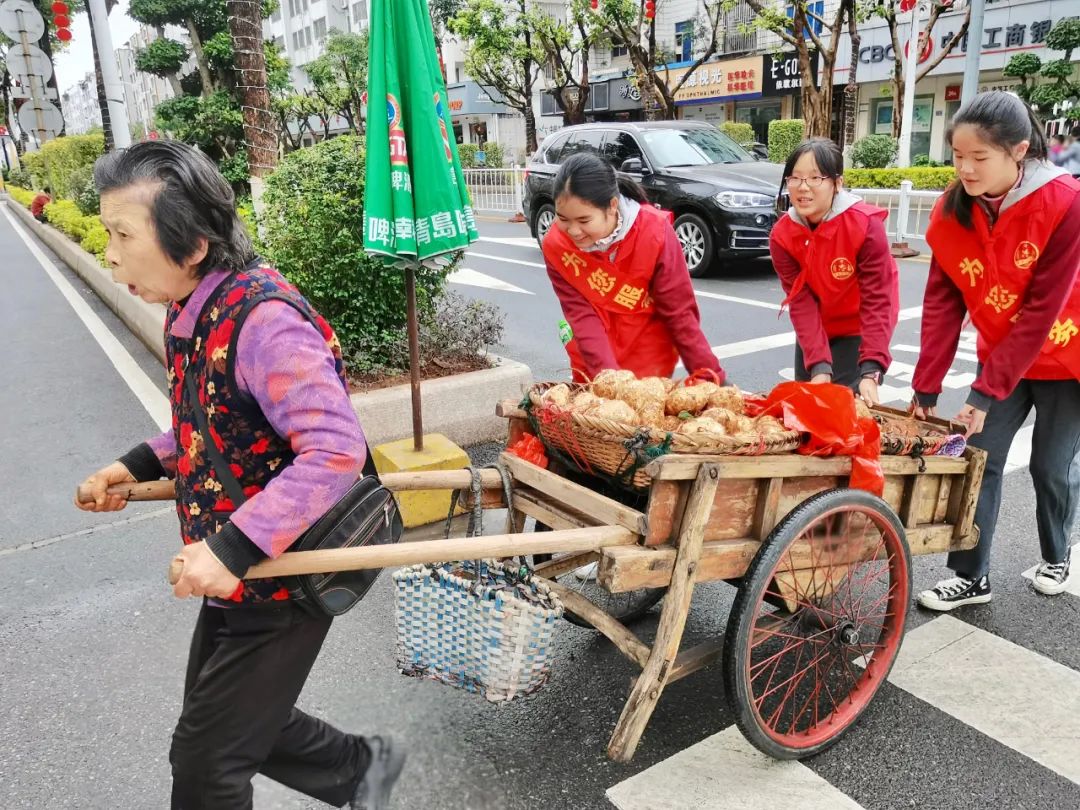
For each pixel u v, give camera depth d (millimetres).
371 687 2938
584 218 2801
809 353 3496
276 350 1523
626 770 2510
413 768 2516
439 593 2201
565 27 21844
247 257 1649
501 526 3996
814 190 3244
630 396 2555
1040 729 2680
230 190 1633
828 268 3389
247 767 1769
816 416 2387
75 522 4332
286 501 1499
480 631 2162
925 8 20594
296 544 1629
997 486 3213
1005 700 2822
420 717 2764
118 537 4164
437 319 5676
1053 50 18453
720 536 2357
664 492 2195
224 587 1486
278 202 4992
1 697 2932
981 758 2553
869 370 3244
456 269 5418
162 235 1533
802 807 2357
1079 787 2436
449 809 2352
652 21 18266
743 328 7949
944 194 2963
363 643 3221
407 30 3531
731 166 10898
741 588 2283
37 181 27547
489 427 5227
